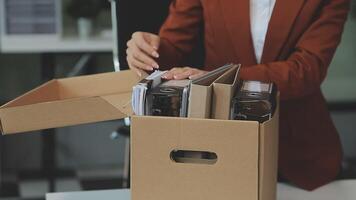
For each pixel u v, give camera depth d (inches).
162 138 46.9
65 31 142.0
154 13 86.5
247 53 68.4
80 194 61.9
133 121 47.0
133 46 64.9
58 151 157.9
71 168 158.9
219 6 68.4
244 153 46.4
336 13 66.1
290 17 65.9
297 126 68.7
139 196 48.1
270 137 47.9
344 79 125.6
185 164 47.2
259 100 48.4
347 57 120.3
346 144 147.9
